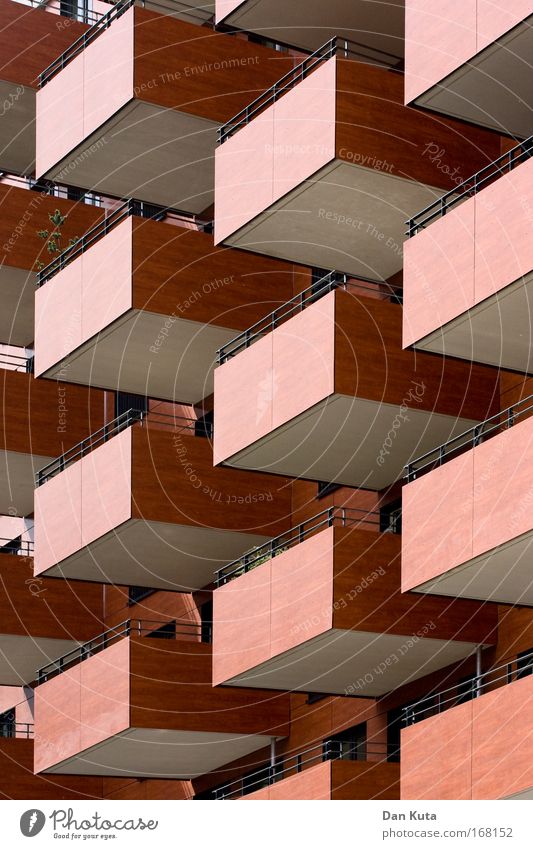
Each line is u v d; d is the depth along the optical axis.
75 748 40.00
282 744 39.59
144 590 45.88
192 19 44.00
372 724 37.19
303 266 38.34
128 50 40.53
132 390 43.66
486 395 35.00
